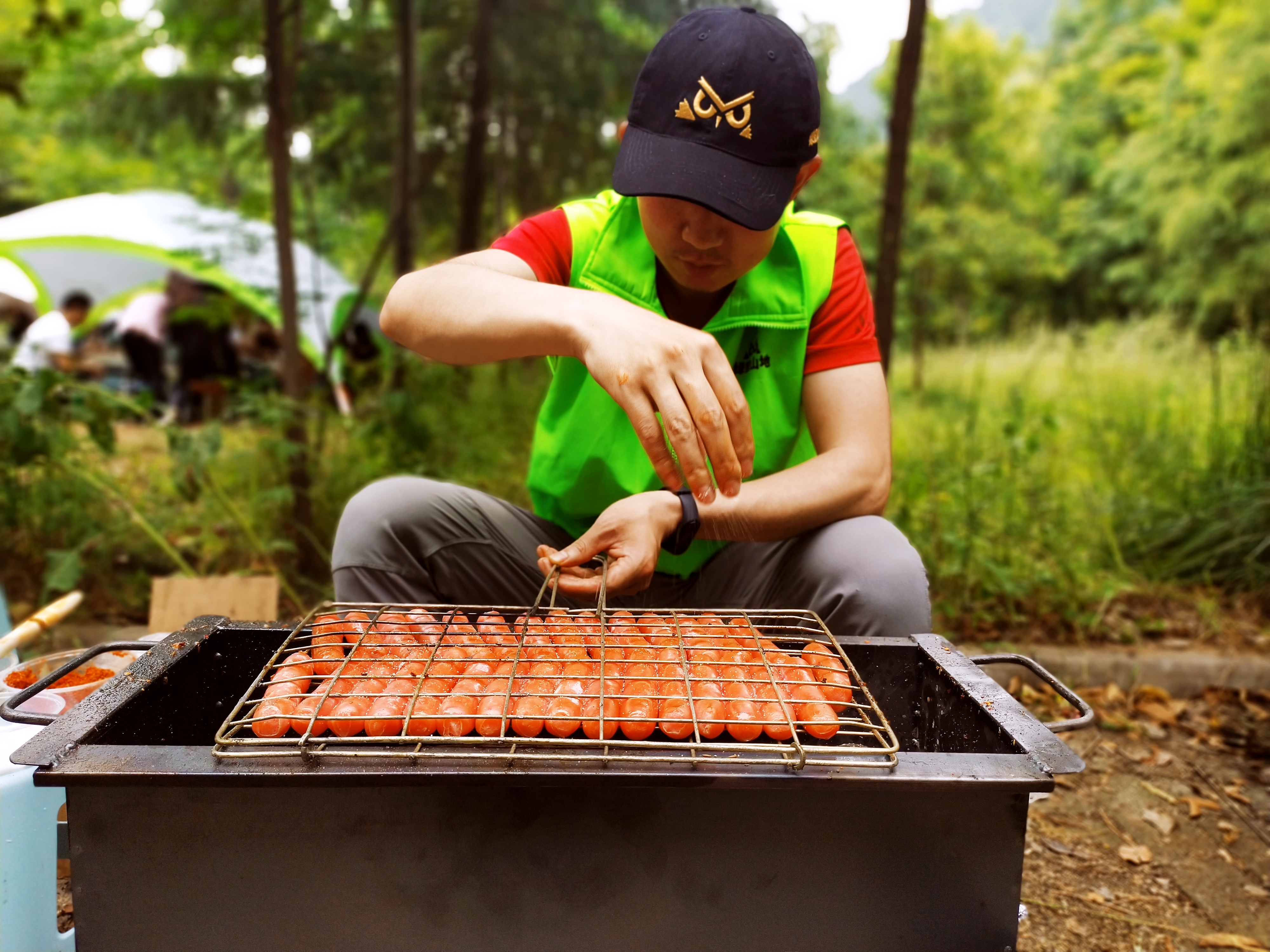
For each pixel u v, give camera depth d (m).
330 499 3.71
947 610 3.20
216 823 1.06
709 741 1.22
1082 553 3.63
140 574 3.40
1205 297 14.29
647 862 1.09
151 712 1.25
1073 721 1.18
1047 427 3.95
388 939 1.10
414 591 1.82
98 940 1.08
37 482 3.43
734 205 1.40
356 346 5.57
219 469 4.02
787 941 1.11
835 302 1.81
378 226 9.82
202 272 4.88
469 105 7.39
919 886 1.10
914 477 3.82
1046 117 22.80
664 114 1.48
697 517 1.55
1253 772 2.53
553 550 1.50
